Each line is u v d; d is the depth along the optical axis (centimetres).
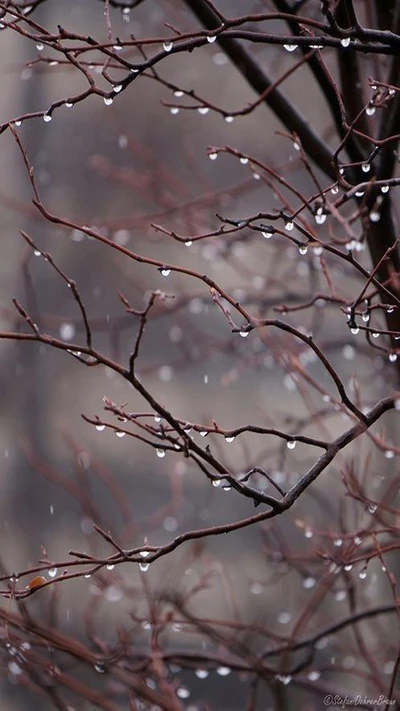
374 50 383
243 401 1784
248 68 516
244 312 359
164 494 1820
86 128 1877
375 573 811
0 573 689
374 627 776
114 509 1802
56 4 1483
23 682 579
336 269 739
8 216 1878
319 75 482
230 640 618
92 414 1891
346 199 402
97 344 1873
